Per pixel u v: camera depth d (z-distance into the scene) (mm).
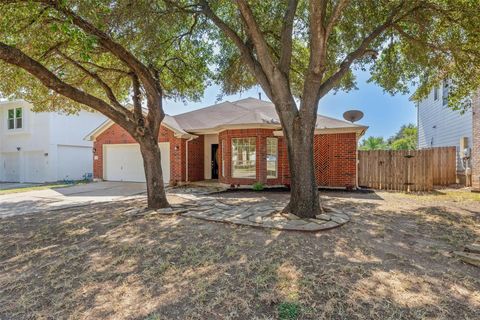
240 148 12828
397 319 2629
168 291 3227
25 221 6910
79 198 10555
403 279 3424
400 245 4684
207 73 9695
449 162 13680
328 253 4273
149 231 5578
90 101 6750
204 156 16234
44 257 4391
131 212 7289
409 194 10773
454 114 14156
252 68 6812
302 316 2695
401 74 9445
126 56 6938
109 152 16656
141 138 7598
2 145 20375
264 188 12305
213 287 3287
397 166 12094
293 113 6406
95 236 5375
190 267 3850
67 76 9164
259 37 6207
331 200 9281
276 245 4609
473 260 3908
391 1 7438
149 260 4137
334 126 12508
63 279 3592
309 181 6363
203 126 14906
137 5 6473
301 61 9547
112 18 6289
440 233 5371
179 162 14305
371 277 3473
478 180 11086
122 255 4344
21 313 2863
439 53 8281
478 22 6684
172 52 9203
